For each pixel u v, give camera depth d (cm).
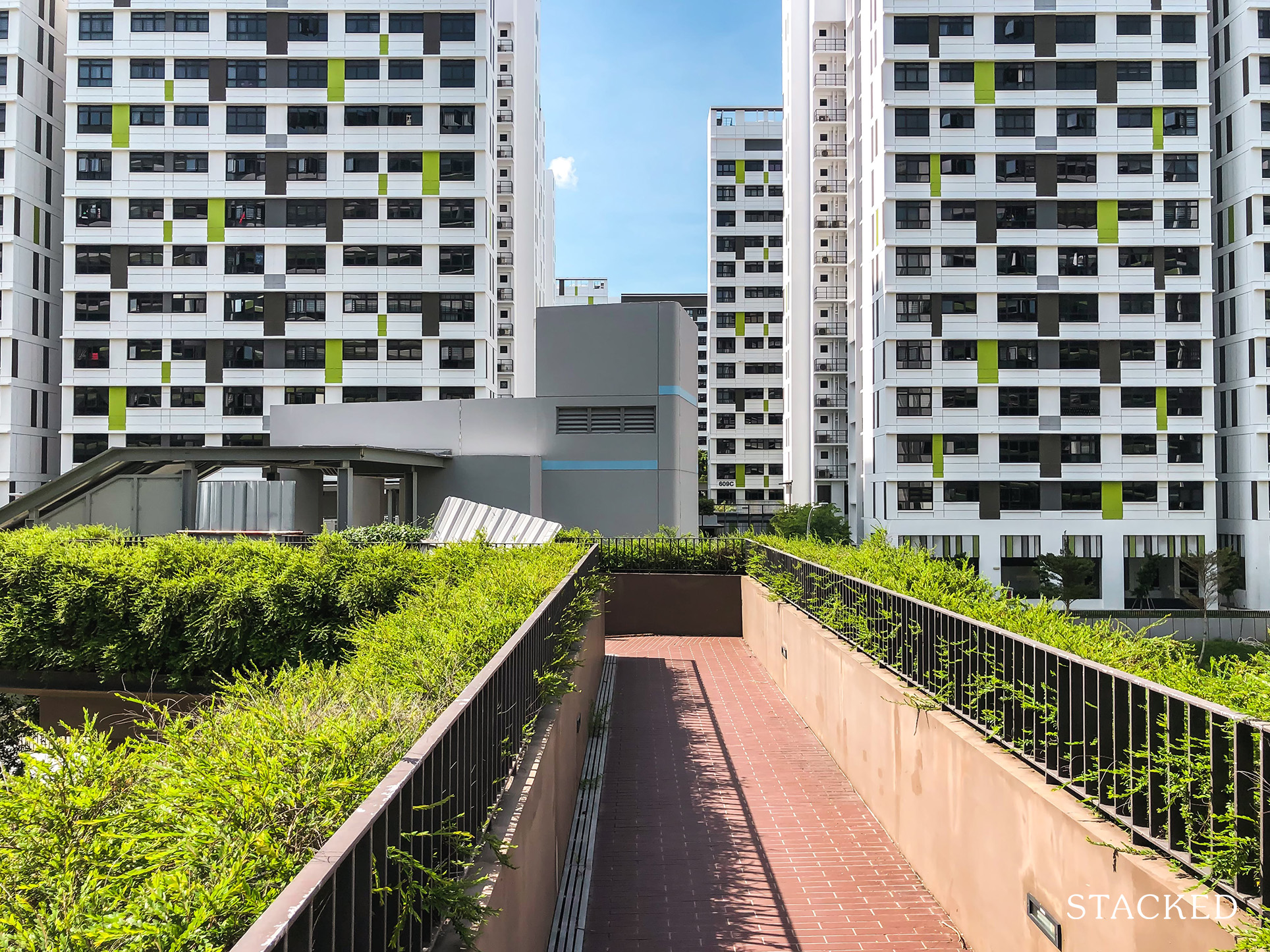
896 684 585
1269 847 240
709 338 6638
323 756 262
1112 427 3778
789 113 6019
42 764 257
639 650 1368
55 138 4284
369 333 3997
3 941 172
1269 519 3688
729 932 458
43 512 1836
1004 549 3803
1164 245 3759
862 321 4369
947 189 3828
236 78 3966
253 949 133
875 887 513
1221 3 3997
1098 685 338
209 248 3978
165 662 930
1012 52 3806
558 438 2180
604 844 582
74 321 3956
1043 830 354
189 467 1777
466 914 258
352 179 3984
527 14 5666
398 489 2266
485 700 347
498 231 5734
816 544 1045
